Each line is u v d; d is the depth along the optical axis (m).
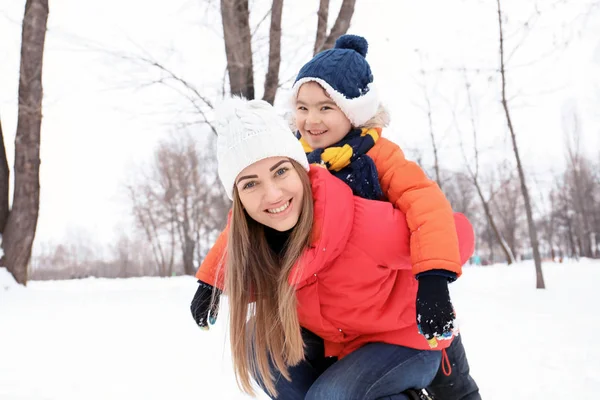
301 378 2.03
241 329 1.89
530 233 9.72
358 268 1.77
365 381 1.76
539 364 3.84
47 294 8.75
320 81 2.12
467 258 1.99
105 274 59.25
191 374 3.75
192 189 39.69
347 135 2.17
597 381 3.34
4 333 5.32
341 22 8.34
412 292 1.87
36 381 3.57
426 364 1.86
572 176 44.06
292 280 1.76
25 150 9.63
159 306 7.38
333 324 1.92
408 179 1.91
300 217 1.79
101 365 4.01
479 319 6.02
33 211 9.66
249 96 8.59
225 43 8.45
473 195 43.09
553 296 8.09
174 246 42.31
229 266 1.89
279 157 1.76
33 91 9.57
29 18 9.52
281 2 8.76
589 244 42.56
